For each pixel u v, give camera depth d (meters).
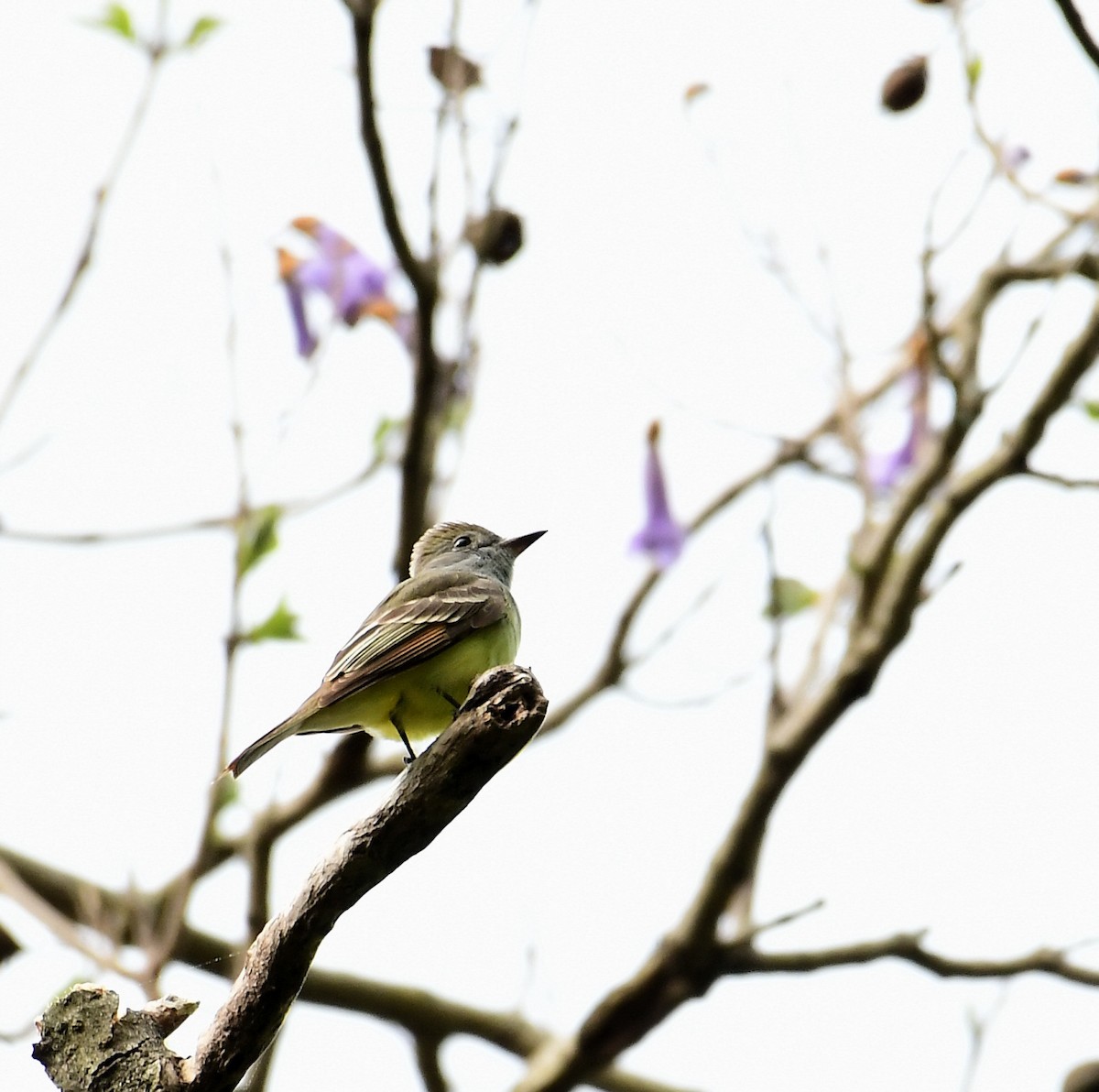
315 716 10.26
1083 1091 11.34
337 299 12.29
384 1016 14.45
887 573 12.19
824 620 12.80
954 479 12.01
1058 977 12.17
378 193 10.43
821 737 11.97
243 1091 10.63
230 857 12.71
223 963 13.27
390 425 12.20
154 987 10.42
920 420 13.06
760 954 12.52
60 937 10.59
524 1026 14.55
